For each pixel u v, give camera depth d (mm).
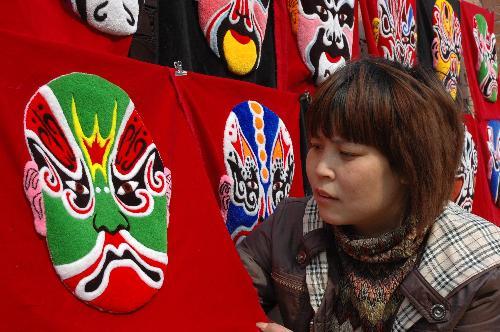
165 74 920
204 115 1057
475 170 2160
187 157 915
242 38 1201
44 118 709
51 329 647
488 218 2250
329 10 1467
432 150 664
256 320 852
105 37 909
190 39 1115
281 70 1341
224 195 1089
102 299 705
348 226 772
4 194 646
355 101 660
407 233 706
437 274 708
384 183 688
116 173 787
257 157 1189
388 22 1746
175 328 770
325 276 785
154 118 884
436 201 685
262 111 1223
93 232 723
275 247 840
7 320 616
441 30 2062
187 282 817
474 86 2287
